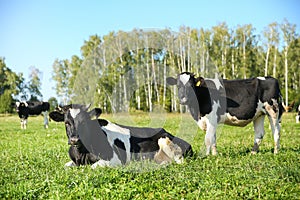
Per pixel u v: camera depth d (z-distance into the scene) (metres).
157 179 7.42
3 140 15.62
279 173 7.66
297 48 55.25
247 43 54.78
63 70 68.56
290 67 57.38
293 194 6.29
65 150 11.38
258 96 11.20
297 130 17.83
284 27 53.72
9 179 7.51
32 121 34.97
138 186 6.77
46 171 8.09
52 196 6.25
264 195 6.29
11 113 60.38
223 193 6.39
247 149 11.58
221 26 53.06
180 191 6.55
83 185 6.74
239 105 10.97
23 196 6.38
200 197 6.18
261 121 11.48
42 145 13.19
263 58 56.50
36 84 93.44
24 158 9.97
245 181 7.07
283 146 12.20
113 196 6.25
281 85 58.00
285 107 11.48
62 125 27.95
